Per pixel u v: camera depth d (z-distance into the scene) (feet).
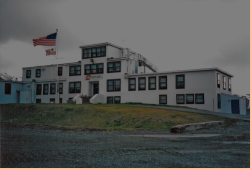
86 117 73.20
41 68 156.66
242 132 43.70
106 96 132.26
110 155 24.16
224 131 46.39
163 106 101.35
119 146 29.63
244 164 20.36
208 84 106.83
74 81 143.95
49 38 120.98
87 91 138.92
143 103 118.01
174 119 65.10
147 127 57.41
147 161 21.56
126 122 65.21
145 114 73.67
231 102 109.29
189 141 33.88
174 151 26.11
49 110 83.82
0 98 146.51
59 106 90.89
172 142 32.99
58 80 145.18
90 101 126.72
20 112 83.35
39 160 22.07
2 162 21.29
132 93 125.18
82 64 141.69
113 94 130.52
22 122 69.26
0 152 25.66
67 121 70.23
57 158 22.85
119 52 143.84
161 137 39.01
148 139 36.42
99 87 135.13
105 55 134.72
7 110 85.46
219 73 111.55
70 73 146.00
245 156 23.45
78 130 52.11
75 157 23.29
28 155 24.20
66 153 25.18
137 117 69.46
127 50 138.41
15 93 155.84
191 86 110.42
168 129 53.78
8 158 22.81
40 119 74.28
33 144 31.35
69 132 47.96
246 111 118.73
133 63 137.39
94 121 68.49
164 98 116.67
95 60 137.59
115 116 72.74
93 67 138.31
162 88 117.50
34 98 155.33
